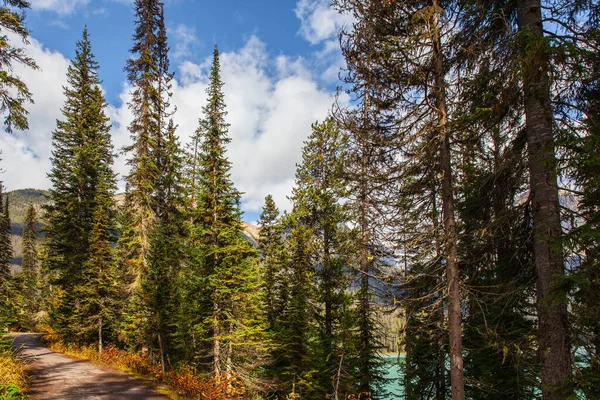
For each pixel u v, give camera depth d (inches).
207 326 565.9
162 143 861.2
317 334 708.0
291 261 715.4
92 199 994.1
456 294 301.1
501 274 319.9
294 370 608.4
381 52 313.6
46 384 505.0
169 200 877.8
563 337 235.8
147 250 757.9
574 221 243.6
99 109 1069.1
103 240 889.5
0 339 561.9
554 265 245.8
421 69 311.3
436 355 611.8
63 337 868.6
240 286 557.6
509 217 289.7
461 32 316.2
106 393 494.9
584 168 216.2
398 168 332.8
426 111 331.9
